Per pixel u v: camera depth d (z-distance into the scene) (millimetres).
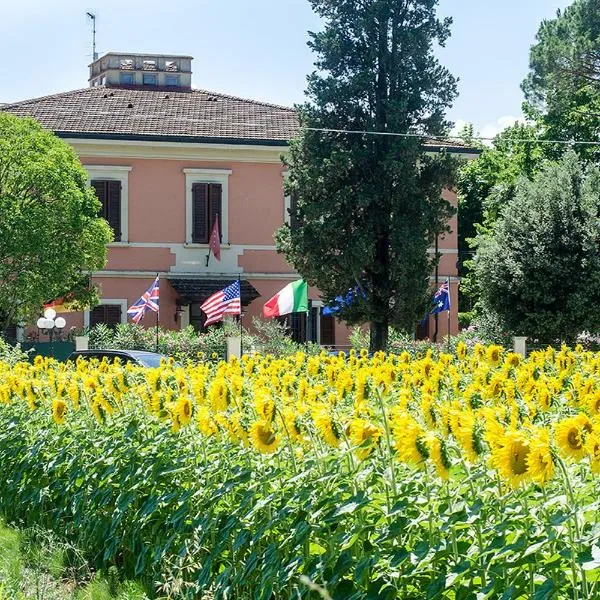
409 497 5973
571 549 4781
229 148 36781
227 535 7199
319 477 6555
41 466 10336
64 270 28906
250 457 7512
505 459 5164
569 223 31219
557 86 43438
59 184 29062
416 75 29938
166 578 7703
